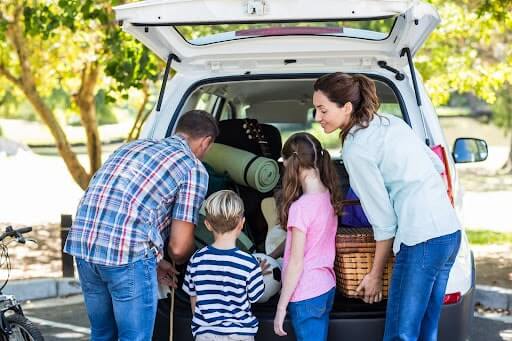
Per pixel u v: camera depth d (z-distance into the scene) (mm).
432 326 4199
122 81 9469
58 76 12953
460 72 12938
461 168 24547
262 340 4336
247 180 5332
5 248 5629
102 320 4410
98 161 11422
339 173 5875
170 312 4391
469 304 4465
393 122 4086
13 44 11039
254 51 4961
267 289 4500
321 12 4449
